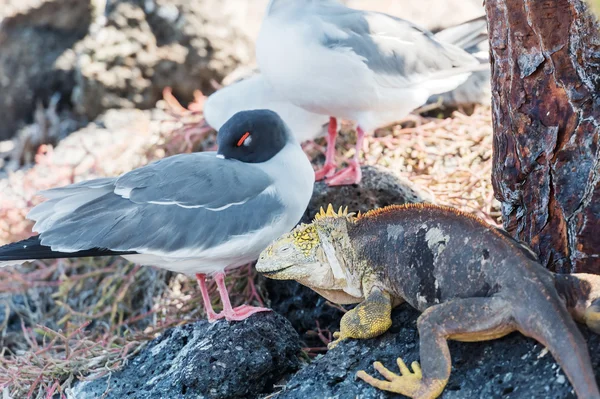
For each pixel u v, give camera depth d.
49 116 8.41
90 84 8.03
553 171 3.71
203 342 4.16
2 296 6.55
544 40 3.58
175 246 4.10
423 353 3.26
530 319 3.11
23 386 4.71
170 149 6.67
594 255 3.60
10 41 8.67
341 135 6.22
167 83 8.06
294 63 4.98
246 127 4.36
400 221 3.67
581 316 3.21
